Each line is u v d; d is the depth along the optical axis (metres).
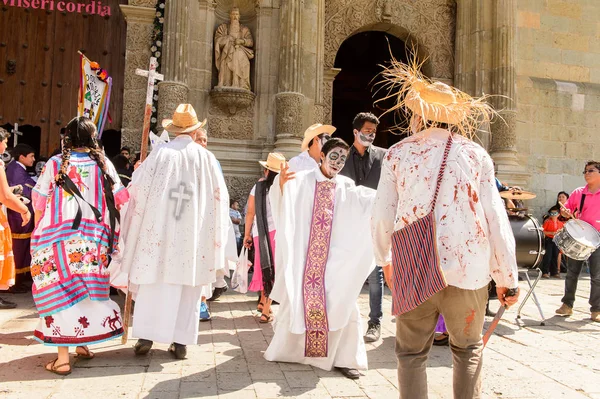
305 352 3.94
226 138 10.80
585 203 6.41
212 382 3.61
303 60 10.91
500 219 2.48
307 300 3.89
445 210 2.47
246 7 11.30
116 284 4.67
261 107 10.95
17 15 11.19
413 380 2.57
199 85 10.73
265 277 5.39
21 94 11.07
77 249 3.79
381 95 16.69
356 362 3.84
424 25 12.77
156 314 4.09
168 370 3.86
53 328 3.68
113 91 11.41
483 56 12.39
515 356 4.54
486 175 2.54
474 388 2.46
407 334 2.62
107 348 4.41
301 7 10.82
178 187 4.18
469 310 2.48
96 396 3.29
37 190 3.85
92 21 11.52
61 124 11.19
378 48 16.78
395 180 2.69
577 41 13.51
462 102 2.71
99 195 3.96
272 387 3.54
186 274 4.07
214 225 4.35
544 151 13.02
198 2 10.80
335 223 4.02
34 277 3.75
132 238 4.14
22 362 3.96
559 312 6.37
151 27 10.66
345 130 18.61
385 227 2.69
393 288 2.61
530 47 13.13
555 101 13.17
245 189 10.65
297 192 4.07
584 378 3.95
